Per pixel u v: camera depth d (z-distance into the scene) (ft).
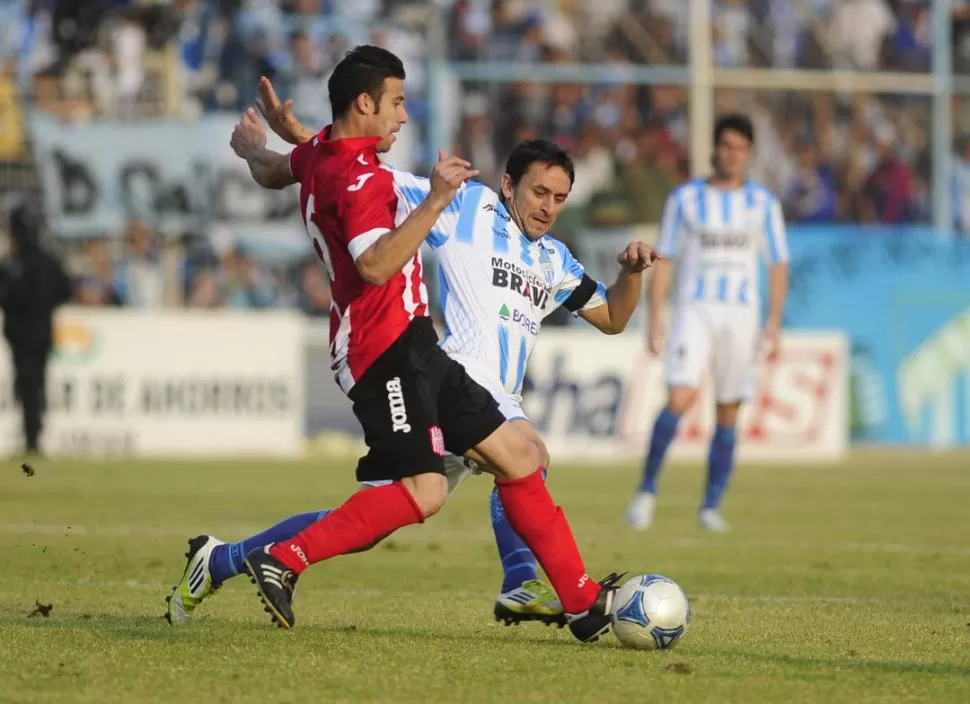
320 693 49.16
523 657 57.11
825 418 224.94
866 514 141.18
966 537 119.85
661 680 52.49
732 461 126.00
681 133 290.35
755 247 127.85
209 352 210.38
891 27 293.84
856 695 50.31
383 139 60.03
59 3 257.75
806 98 294.05
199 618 67.72
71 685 50.01
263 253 251.39
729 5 289.94
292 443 214.07
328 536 58.59
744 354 126.52
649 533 119.96
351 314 58.90
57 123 242.99
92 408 204.85
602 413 216.33
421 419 58.80
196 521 121.90
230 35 265.13
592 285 67.77
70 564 90.43
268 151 66.03
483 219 65.98
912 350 253.44
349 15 271.90
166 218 246.27
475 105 280.72
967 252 255.91
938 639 64.59
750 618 71.72
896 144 296.71
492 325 65.41
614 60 285.64
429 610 72.84
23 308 191.62
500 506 65.16
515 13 280.92
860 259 252.42
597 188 265.54
